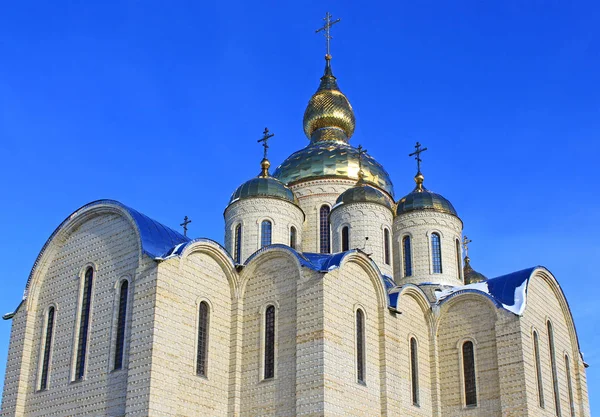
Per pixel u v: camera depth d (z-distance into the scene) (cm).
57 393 3844
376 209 5094
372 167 5853
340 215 5122
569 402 4722
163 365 3475
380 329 4053
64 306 4062
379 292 4125
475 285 4712
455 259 5247
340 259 3847
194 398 3622
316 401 3509
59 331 4019
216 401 3756
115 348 3688
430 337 4538
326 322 3644
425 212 5272
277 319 3850
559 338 4822
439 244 5216
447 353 4500
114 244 3947
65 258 4191
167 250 3797
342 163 5719
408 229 5272
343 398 3619
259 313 3928
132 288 3728
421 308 4550
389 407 3903
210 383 3747
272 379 3744
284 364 3731
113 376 3609
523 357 4209
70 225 4191
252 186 5162
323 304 3656
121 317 3741
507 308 4366
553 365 4619
